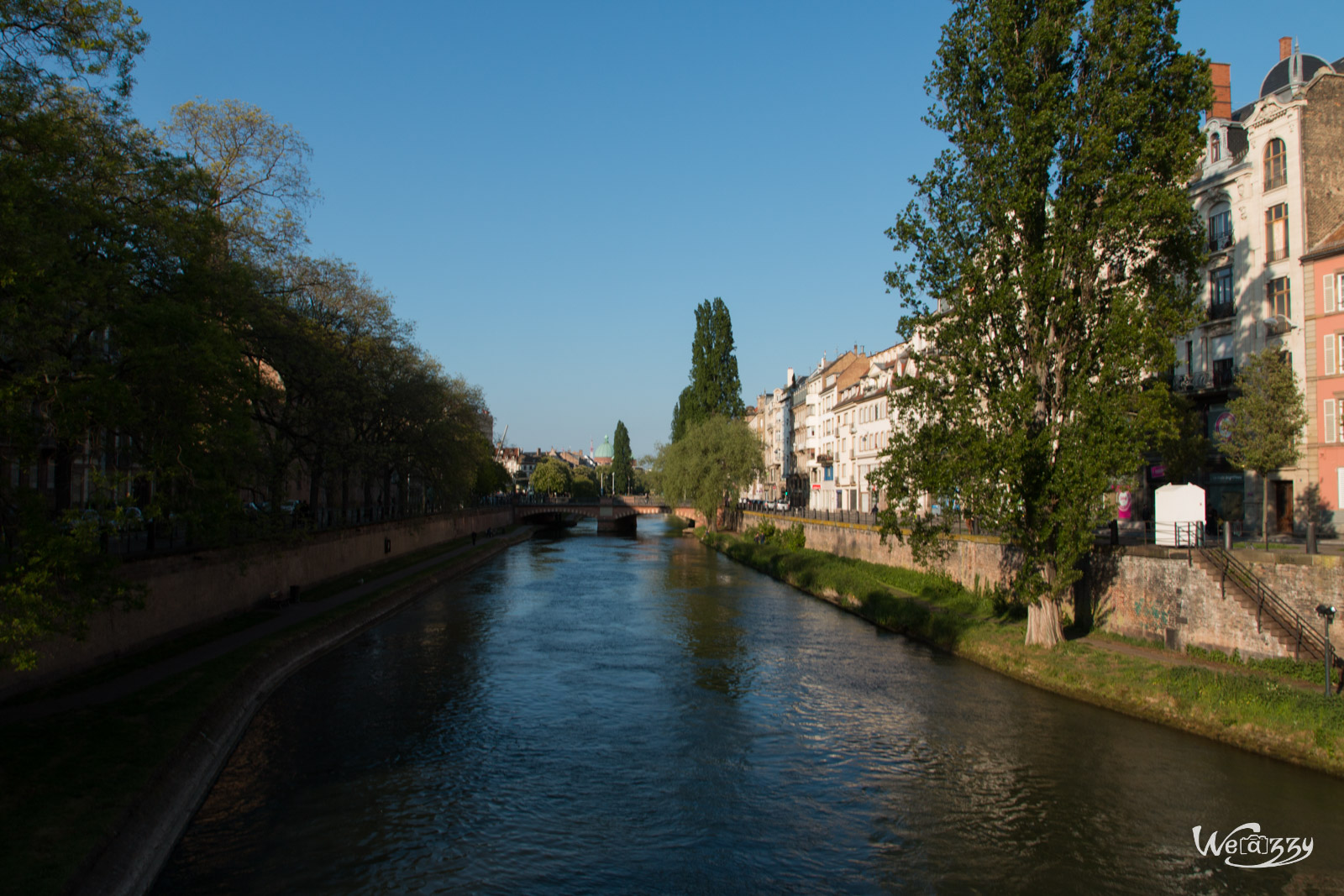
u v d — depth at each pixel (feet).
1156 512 83.20
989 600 104.73
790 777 55.88
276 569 107.34
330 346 108.68
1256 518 105.09
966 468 73.51
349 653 91.91
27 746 47.39
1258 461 84.84
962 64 75.77
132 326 45.93
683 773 56.44
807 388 311.06
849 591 126.41
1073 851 45.06
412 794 52.24
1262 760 57.06
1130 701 67.87
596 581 164.14
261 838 45.52
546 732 64.90
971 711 69.72
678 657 92.07
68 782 43.32
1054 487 70.85
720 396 271.28
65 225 43.80
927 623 100.32
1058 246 71.00
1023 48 72.13
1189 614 73.46
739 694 76.07
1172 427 67.82
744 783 54.85
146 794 44.11
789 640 101.60
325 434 116.67
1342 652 62.34
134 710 55.62
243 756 58.44
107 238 48.42
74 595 46.34
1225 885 41.29
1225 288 111.75
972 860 44.16
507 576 173.68
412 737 63.26
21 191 38.01
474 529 263.90
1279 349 93.50
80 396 42.24
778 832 47.57
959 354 76.48
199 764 52.19
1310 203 101.45
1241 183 109.50
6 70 43.29
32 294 38.32
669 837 46.78
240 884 40.37
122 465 57.52
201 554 84.99
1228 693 61.36
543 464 463.83
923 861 44.09
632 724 67.26
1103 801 51.13
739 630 108.78
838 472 257.34
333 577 130.72
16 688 56.39
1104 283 74.69
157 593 75.92
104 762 46.37
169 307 47.55
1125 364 66.54
